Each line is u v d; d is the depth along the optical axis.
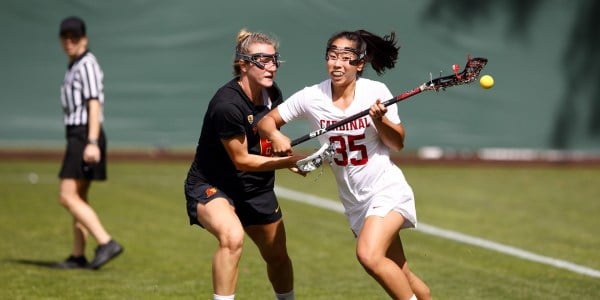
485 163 59.53
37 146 58.62
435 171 57.09
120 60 57.62
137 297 25.92
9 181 49.66
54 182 49.56
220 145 21.80
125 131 58.00
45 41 57.12
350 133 21.09
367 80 21.52
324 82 21.61
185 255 32.84
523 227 38.94
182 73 58.03
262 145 22.14
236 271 20.78
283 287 23.61
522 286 28.08
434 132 59.28
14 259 31.59
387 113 20.98
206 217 21.42
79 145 30.39
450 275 29.73
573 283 28.62
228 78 58.28
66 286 27.23
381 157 21.41
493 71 59.19
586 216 41.91
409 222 21.38
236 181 22.06
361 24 57.59
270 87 22.31
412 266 31.12
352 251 33.97
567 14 59.16
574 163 59.66
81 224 30.50
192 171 22.33
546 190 49.78
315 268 30.95
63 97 30.62
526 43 59.12
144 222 39.12
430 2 57.97
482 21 58.62
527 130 59.50
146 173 54.06
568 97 59.50
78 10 57.12
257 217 22.47
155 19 57.66
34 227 37.62
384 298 26.34
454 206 44.16
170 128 58.28
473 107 59.34
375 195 21.30
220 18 57.81
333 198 46.28
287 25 57.50
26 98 57.25
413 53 58.09
